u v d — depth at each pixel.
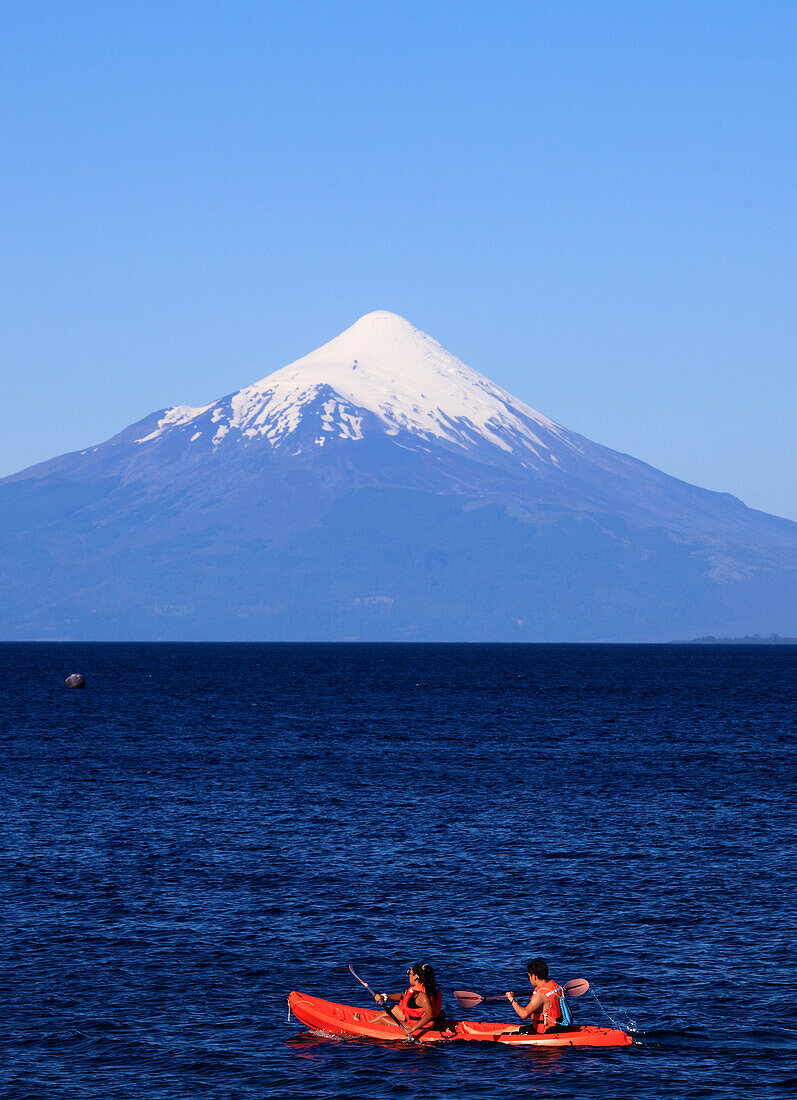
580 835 149.50
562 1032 83.06
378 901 116.31
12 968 95.38
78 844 141.38
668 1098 74.06
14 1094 73.31
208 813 163.38
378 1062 79.31
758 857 136.88
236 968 96.38
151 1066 77.75
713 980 93.88
